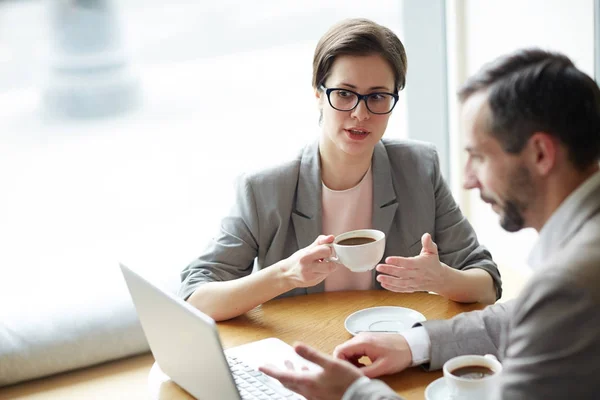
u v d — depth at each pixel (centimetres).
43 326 256
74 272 315
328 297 201
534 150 119
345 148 199
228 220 213
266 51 370
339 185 214
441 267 185
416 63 383
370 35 194
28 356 250
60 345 253
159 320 154
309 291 212
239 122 372
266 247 214
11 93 339
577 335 107
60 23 338
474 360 139
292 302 200
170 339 153
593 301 106
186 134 364
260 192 211
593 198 116
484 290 194
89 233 351
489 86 122
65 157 348
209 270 204
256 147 376
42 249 339
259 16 366
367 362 163
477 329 160
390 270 181
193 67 361
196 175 367
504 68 123
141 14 349
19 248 338
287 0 367
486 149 123
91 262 326
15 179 344
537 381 109
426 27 379
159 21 352
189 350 145
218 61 364
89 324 259
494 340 160
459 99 128
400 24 381
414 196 217
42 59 339
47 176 347
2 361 247
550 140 117
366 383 128
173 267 282
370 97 195
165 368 166
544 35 332
